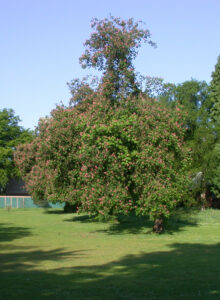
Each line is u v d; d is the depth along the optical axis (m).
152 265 10.59
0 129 58.34
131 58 26.48
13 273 9.45
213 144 34.06
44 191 31.33
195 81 36.12
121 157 17.11
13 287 7.84
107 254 12.88
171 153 18.58
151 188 17.53
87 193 18.17
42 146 24.33
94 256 12.42
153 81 25.55
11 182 65.44
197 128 34.59
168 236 18.47
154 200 17.59
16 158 39.19
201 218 27.80
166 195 17.41
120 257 12.17
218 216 29.12
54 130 23.69
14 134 61.09
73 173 23.03
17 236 18.92
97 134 17.70
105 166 17.89
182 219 27.23
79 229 22.41
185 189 19.41
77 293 7.31
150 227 22.88
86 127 18.64
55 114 24.88
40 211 42.09
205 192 36.06
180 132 18.98
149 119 18.00
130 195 18.38
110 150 17.73
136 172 17.62
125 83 24.94
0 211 42.56
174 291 7.52
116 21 26.58
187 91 35.56
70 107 26.55
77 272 9.55
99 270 9.84
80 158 19.22
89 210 18.62
